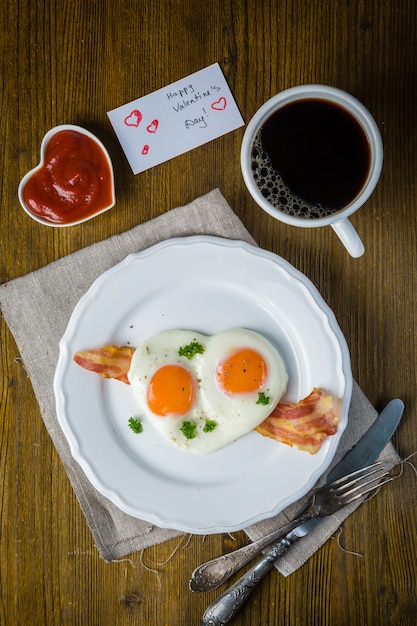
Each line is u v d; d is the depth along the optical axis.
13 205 0.72
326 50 0.72
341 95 0.62
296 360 0.70
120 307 0.69
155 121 0.72
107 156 0.69
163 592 0.72
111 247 0.72
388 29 0.72
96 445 0.69
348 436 0.71
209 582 0.71
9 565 0.73
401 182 0.72
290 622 0.72
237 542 0.72
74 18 0.72
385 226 0.72
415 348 0.72
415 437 0.72
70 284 0.72
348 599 0.72
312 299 0.68
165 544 0.72
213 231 0.72
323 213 0.65
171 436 0.68
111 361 0.69
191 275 0.69
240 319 0.70
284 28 0.72
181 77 0.72
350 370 0.69
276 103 0.63
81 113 0.72
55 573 0.73
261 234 0.73
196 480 0.69
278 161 0.65
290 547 0.71
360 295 0.72
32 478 0.73
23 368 0.73
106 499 0.72
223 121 0.72
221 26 0.72
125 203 0.72
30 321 0.72
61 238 0.73
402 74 0.72
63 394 0.69
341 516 0.71
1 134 0.72
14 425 0.73
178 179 0.72
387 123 0.72
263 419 0.68
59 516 0.73
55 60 0.72
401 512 0.72
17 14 0.72
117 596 0.73
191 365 0.69
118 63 0.72
